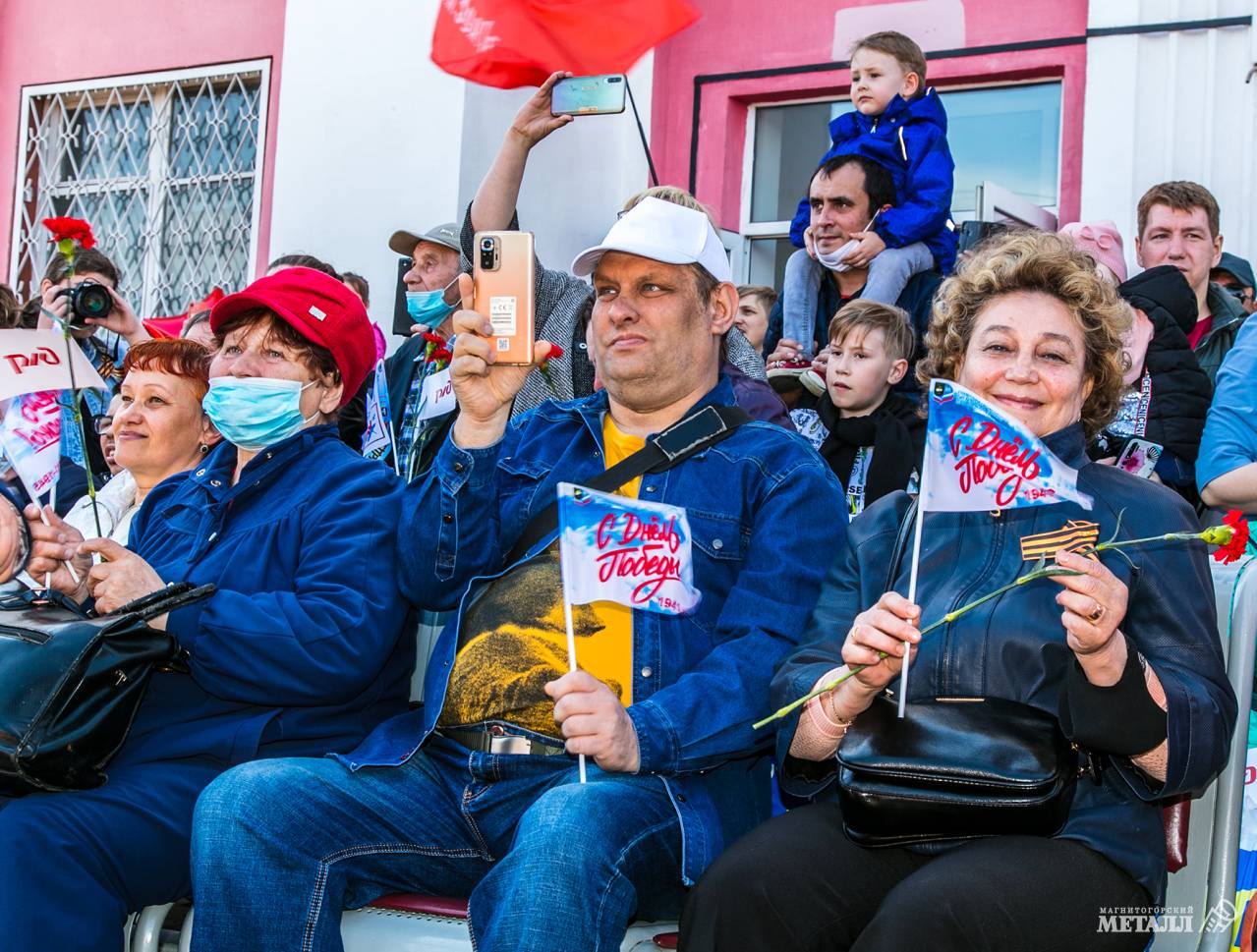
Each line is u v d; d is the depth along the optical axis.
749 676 2.80
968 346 2.85
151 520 3.62
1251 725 3.39
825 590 2.87
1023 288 2.82
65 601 3.15
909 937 2.26
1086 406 2.87
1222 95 6.51
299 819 2.76
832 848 2.50
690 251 3.15
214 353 3.84
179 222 8.33
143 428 3.74
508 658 2.95
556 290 4.59
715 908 2.46
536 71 4.64
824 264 5.20
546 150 7.31
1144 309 4.21
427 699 3.03
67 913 2.79
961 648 2.62
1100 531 2.64
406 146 7.23
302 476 3.41
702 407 3.17
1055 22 6.96
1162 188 4.99
